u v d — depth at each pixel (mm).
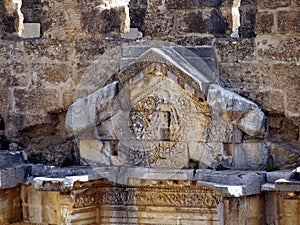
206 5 26922
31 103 27766
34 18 30016
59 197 26844
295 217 26219
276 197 26312
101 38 27234
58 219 27016
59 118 27797
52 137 27828
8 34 27969
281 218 26312
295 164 26406
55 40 27547
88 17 27312
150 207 26953
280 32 26391
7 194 27203
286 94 26438
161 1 27094
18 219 27406
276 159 26500
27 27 30000
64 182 26375
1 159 27234
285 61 26406
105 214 27156
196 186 26562
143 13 28328
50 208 27141
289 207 26234
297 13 26250
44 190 26516
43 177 26734
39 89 27688
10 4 27906
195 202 26688
